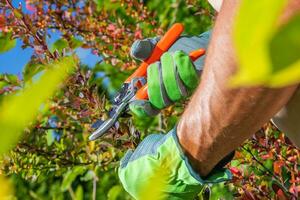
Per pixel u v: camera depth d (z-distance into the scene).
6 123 0.20
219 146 1.00
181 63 1.10
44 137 2.54
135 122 2.89
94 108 2.18
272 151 2.00
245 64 0.19
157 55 1.27
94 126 1.43
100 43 2.61
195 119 0.99
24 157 2.40
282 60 0.19
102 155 2.50
